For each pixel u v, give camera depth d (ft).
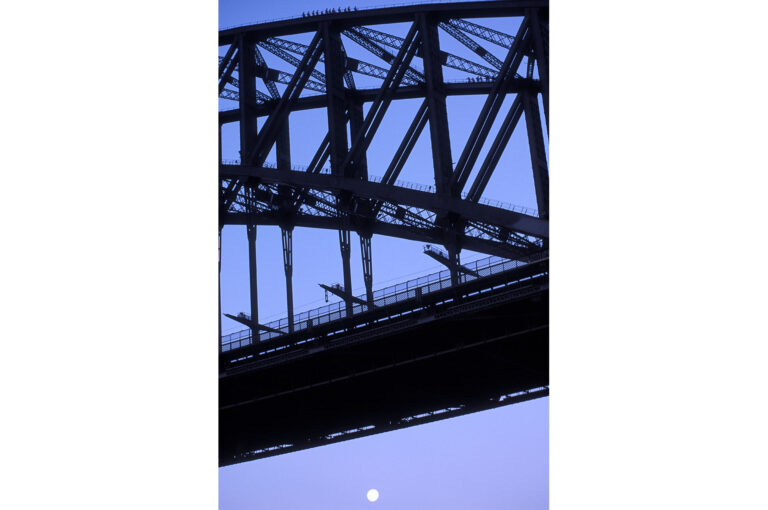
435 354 201.36
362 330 208.23
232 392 223.92
